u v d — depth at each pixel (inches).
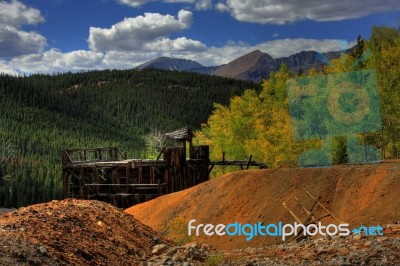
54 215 490.9
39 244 387.5
